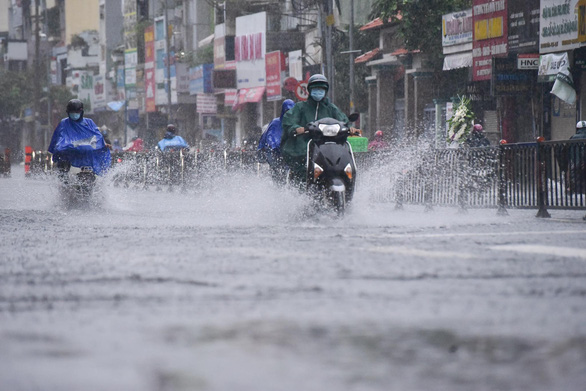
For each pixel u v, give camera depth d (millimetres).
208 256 11195
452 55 53719
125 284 8703
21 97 170875
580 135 33781
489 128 49000
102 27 155250
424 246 12438
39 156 58406
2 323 6586
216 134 105688
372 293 7953
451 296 7789
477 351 5578
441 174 24016
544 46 42312
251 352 5551
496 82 44375
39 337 6027
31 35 194000
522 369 5117
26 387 4629
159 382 4781
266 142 23797
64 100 158125
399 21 57969
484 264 10133
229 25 96125
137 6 136250
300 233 15188
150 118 125625
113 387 4633
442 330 6238
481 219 19688
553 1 41469
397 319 6656
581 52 41625
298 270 9633
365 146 32625
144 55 132000
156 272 9578
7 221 19656
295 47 87500
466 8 56969
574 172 19906
